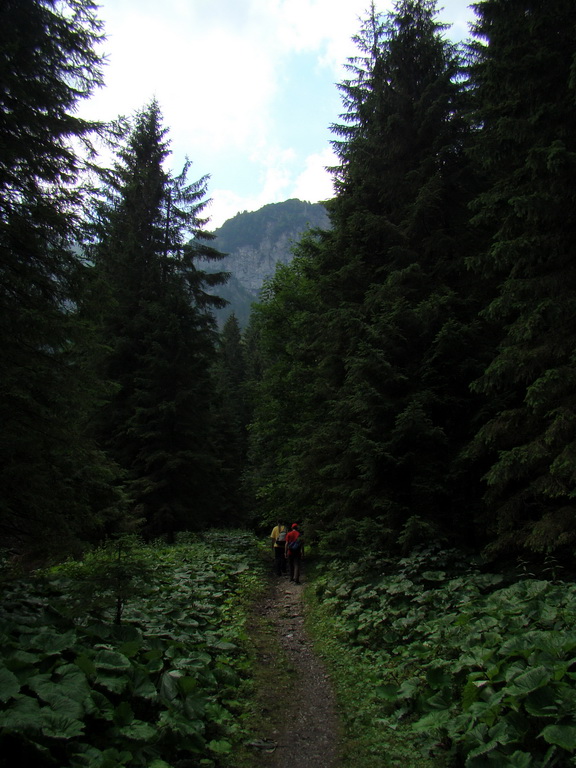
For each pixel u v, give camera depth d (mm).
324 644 7723
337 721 5312
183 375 19219
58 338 7363
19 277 7246
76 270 7723
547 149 6840
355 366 10227
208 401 20516
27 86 7066
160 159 21203
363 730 5016
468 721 4234
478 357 9898
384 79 12727
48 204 7344
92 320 8031
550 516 7285
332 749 4746
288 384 20859
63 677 4059
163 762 3830
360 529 9539
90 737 3809
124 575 5594
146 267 20062
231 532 20984
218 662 6172
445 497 9844
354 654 7062
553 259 7785
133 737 3834
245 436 47281
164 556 12484
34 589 6430
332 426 11883
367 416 10383
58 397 7188
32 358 7211
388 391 10414
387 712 5258
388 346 10469
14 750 3227
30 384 6934
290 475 14203
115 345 18266
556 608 5598
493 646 5074
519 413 7934
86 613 5508
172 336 18812
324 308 14062
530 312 7523
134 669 4637
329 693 6043
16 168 7223
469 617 6086
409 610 7445
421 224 11453
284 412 20922
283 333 21688
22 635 4559
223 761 4355
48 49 7336
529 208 7164
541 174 7527
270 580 13570
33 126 7152
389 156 12305
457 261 10781
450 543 9477
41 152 7332
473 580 7527
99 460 8359
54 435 7270
